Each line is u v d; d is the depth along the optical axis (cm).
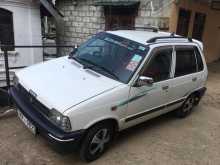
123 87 407
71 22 1209
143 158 441
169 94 512
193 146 500
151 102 470
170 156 457
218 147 507
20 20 1002
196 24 1137
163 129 556
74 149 366
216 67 1280
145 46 453
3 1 938
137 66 430
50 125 359
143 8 958
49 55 1177
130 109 429
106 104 383
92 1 1103
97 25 1123
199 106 725
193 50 564
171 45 496
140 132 530
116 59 453
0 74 869
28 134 471
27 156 412
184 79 539
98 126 387
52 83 400
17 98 423
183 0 952
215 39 1367
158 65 467
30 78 423
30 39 1047
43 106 370
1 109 557
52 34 1524
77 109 350
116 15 1048
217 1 1140
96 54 480
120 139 493
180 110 602
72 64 472
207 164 448
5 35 981
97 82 408
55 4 1238
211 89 898
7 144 437
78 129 356
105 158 425
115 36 498
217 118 651
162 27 912
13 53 996
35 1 1016
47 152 425
